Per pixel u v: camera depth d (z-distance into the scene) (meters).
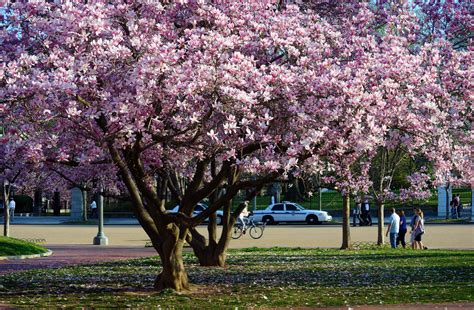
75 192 62.34
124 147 13.67
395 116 13.89
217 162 20.88
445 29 19.03
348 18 18.33
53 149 14.15
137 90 12.05
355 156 14.90
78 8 13.24
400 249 29.80
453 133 15.83
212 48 12.80
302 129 13.41
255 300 14.49
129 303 14.20
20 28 13.77
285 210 56.09
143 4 14.04
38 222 60.31
